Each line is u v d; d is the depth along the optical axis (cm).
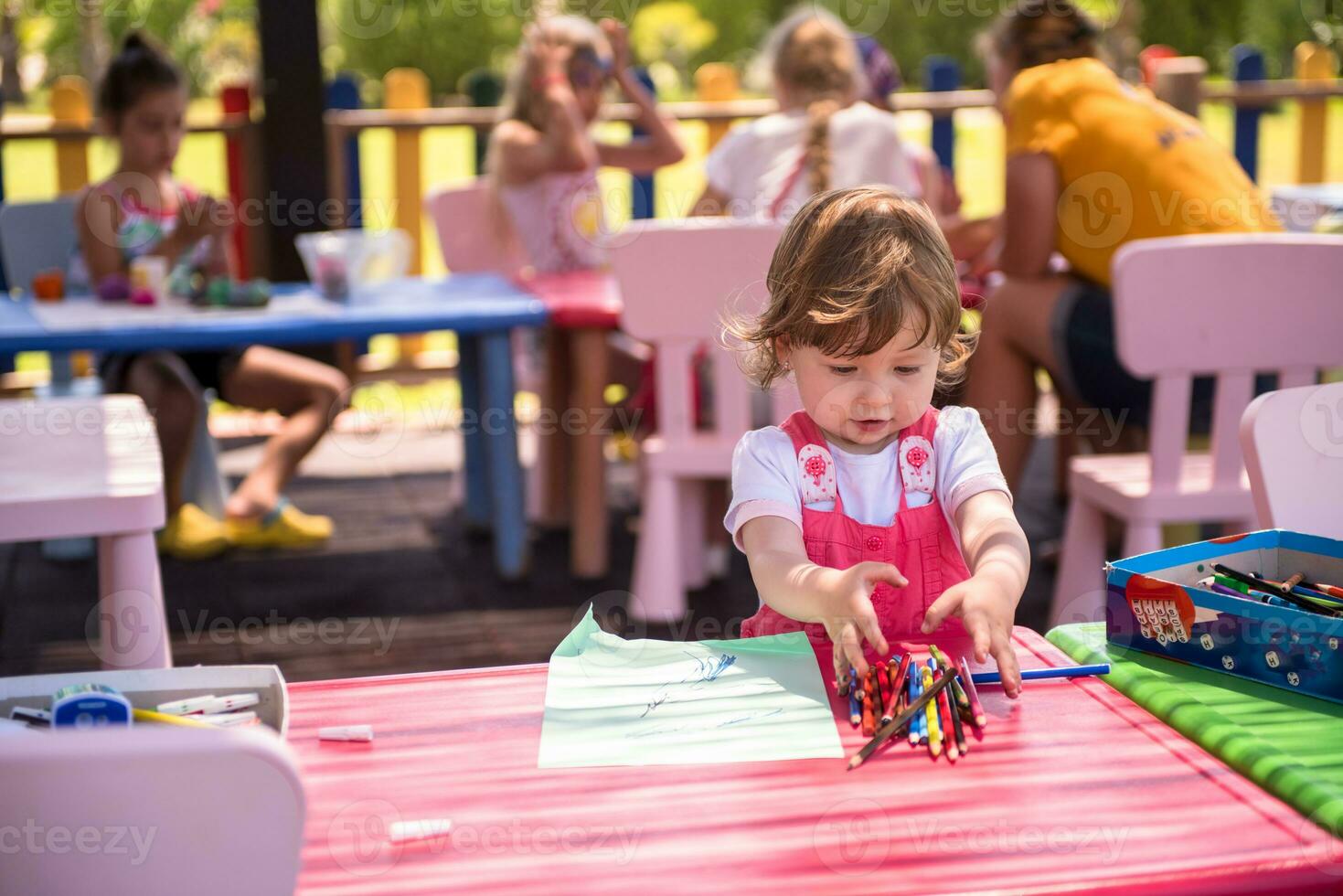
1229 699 170
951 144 892
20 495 271
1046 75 474
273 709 170
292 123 770
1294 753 153
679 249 464
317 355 818
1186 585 198
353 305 512
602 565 551
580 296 535
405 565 567
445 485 704
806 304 194
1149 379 442
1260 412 233
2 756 110
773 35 587
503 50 1664
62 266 613
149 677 168
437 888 131
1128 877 131
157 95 539
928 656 179
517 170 603
